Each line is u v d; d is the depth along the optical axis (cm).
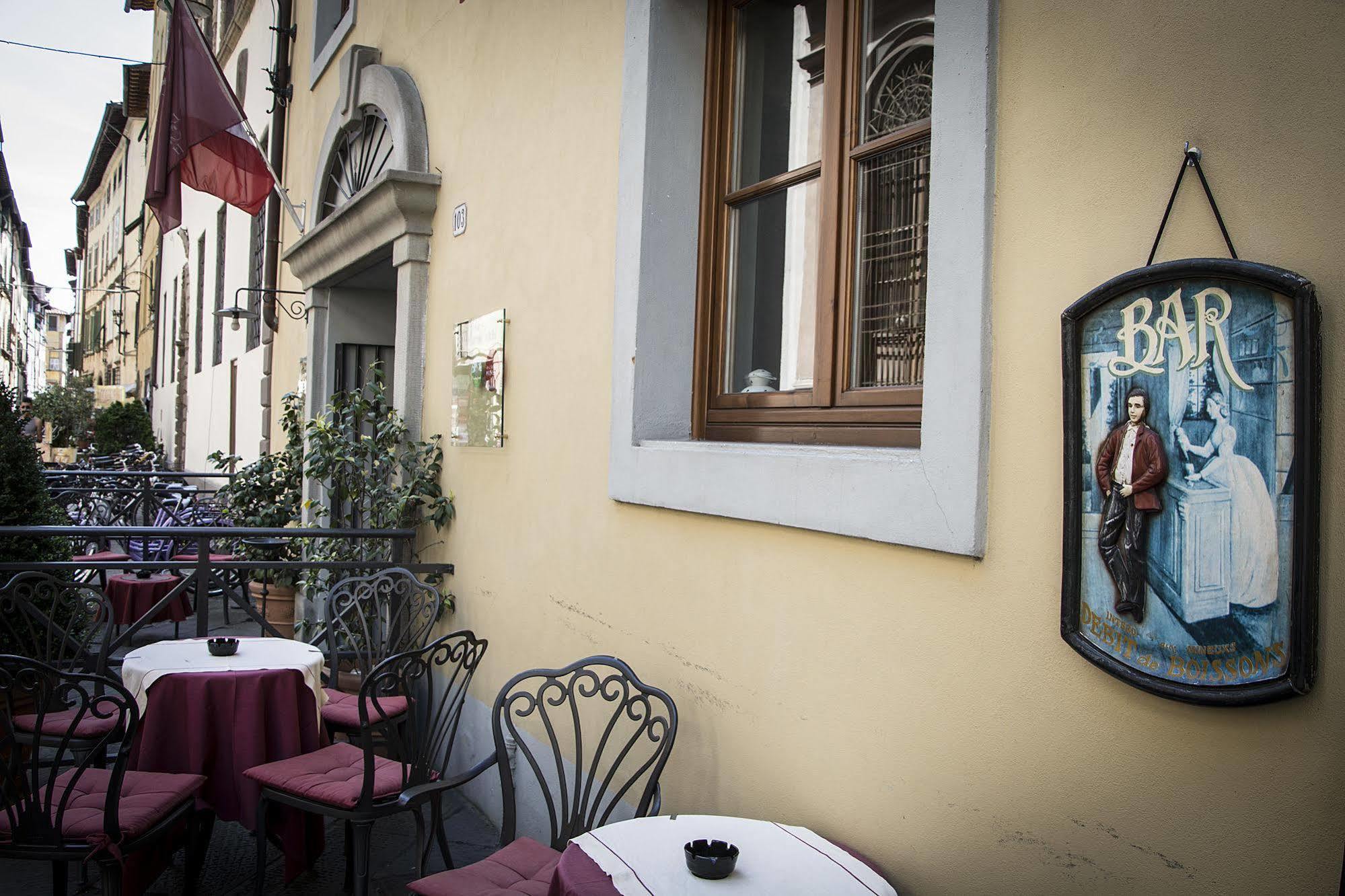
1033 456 193
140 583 705
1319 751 146
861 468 230
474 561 473
